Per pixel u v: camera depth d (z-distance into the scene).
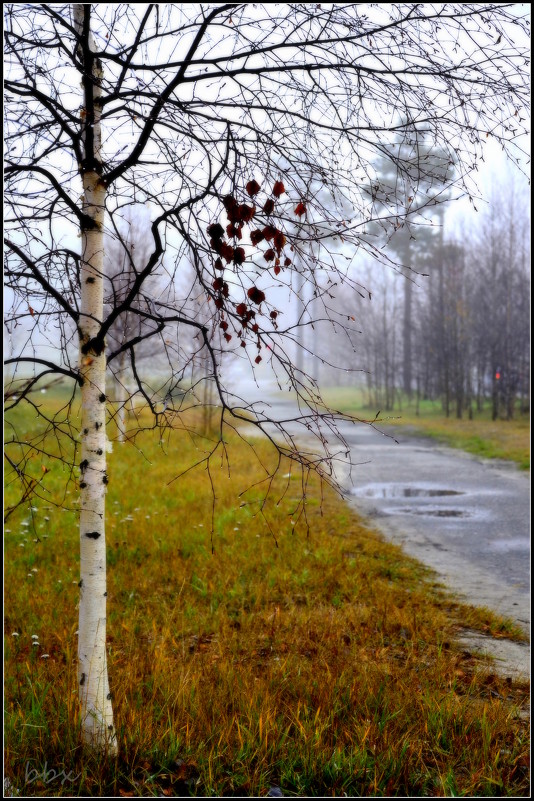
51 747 3.73
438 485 16.42
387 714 4.29
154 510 10.85
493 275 36.62
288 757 3.74
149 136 3.56
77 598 6.79
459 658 5.62
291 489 14.23
